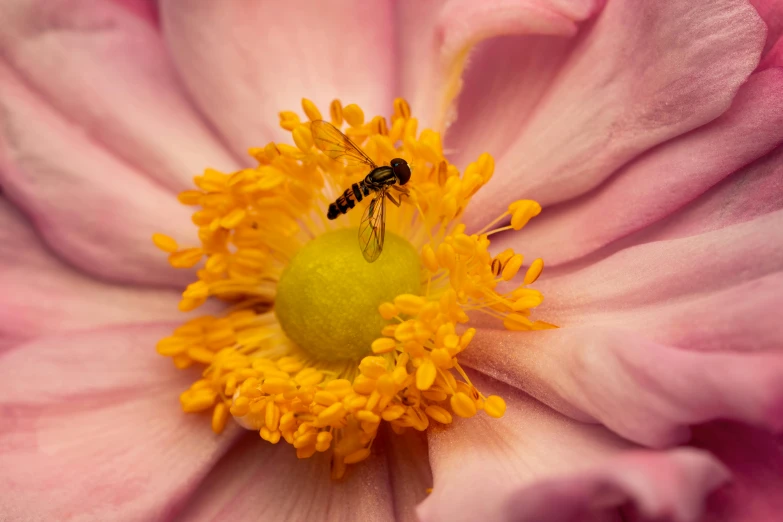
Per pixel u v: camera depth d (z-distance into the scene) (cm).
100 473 12
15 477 12
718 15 12
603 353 11
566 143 12
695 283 11
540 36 12
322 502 12
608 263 12
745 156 12
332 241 12
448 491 11
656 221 12
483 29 12
